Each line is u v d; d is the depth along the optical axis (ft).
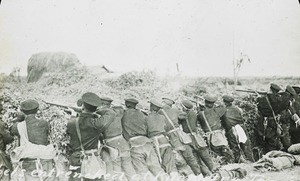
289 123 33.53
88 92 29.07
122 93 31.12
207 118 31.86
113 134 29.30
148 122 30.25
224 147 31.91
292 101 33.73
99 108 29.58
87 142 28.55
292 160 32.76
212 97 32.22
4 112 29.96
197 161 31.17
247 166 32.19
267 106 33.17
